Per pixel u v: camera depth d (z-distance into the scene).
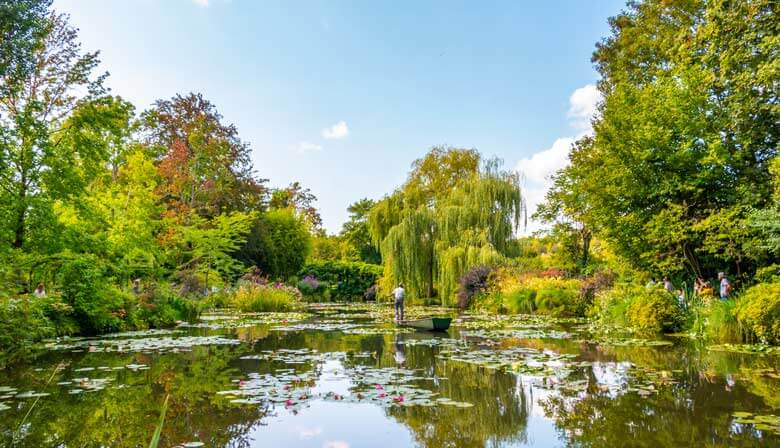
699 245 14.52
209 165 29.31
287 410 4.78
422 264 25.05
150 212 17.94
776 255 12.34
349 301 36.56
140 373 6.70
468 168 30.73
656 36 20.20
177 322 15.58
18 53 11.90
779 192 11.44
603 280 17.47
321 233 55.53
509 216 23.75
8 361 7.74
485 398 5.21
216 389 5.67
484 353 8.45
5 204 11.10
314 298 34.81
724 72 13.89
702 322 10.72
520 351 8.66
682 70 15.39
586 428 4.15
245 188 33.44
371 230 28.73
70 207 14.24
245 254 31.58
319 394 5.38
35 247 12.02
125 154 17.14
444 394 5.39
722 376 6.21
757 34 12.84
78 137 13.05
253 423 4.36
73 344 9.82
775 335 9.01
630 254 16.22
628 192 15.48
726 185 14.12
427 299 25.36
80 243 12.58
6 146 11.26
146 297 14.71
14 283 9.46
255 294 22.31
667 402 4.94
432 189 30.41
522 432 4.06
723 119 14.23
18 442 3.87
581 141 21.67
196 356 8.26
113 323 12.52
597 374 6.46
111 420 4.44
